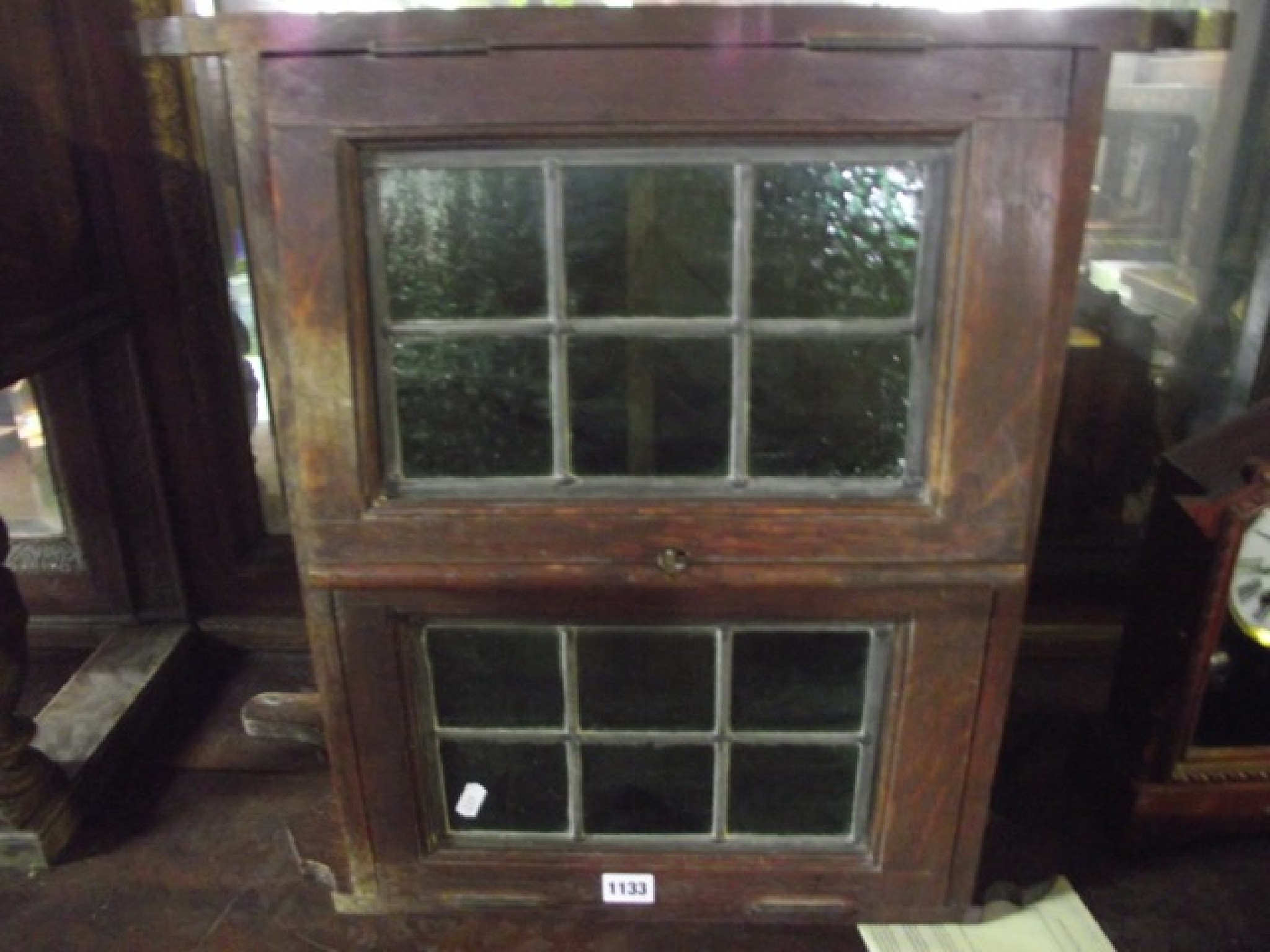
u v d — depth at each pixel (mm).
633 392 737
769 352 723
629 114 656
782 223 693
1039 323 690
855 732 842
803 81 648
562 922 917
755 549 753
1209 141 1156
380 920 921
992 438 718
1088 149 656
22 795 972
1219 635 912
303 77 652
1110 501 1295
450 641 816
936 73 644
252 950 894
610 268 706
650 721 842
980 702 806
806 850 887
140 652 1259
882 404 736
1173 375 1239
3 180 972
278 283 701
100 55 1089
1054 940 892
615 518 749
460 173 685
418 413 747
